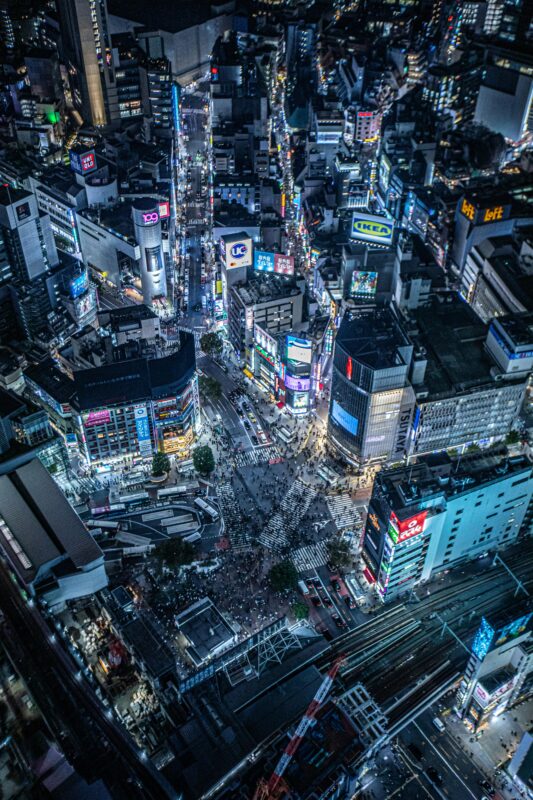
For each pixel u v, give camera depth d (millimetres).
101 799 190125
